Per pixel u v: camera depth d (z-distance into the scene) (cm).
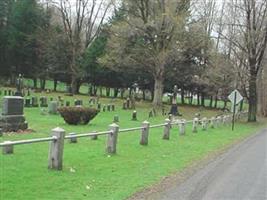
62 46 7150
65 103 4919
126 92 8525
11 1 7700
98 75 7212
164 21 5197
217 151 2325
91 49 7075
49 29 7312
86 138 2195
